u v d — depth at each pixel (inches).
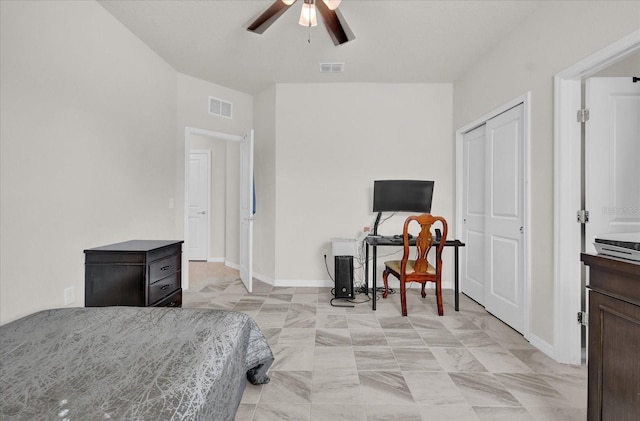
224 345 48.7
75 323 54.1
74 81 88.0
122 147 109.5
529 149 96.0
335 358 84.9
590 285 46.3
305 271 159.0
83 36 91.2
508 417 61.7
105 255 87.0
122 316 57.5
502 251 112.0
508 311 108.3
